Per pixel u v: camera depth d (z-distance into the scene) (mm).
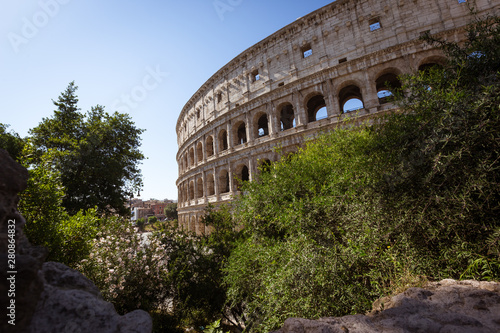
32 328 2393
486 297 3760
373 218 6180
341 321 3715
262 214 11812
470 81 6730
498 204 4578
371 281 5914
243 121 38688
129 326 2641
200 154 48719
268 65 36188
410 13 27344
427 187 5562
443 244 5469
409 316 3594
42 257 2732
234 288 10938
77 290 2986
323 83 30031
